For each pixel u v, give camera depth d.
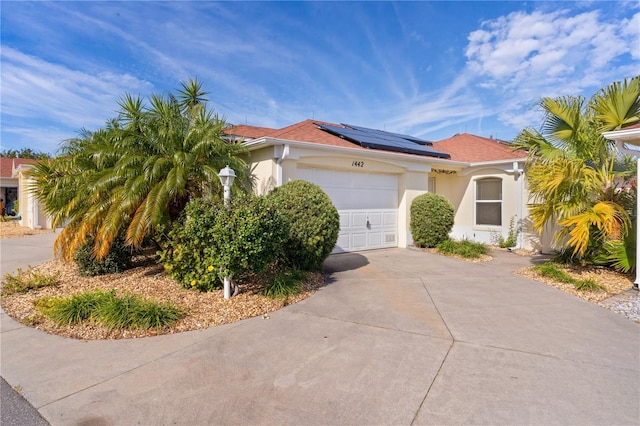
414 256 10.15
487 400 2.97
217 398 3.02
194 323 4.78
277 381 3.30
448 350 3.96
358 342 4.18
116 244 7.34
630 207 7.61
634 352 3.91
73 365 3.62
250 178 9.60
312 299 5.92
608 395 3.04
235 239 5.32
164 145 7.29
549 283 7.01
